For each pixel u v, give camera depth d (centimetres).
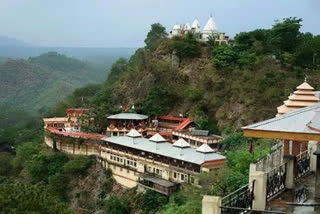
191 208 4903
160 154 7925
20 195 3175
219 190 3681
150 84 11831
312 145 2372
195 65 11881
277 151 2402
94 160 9788
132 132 8988
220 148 8881
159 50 12788
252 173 1820
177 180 7644
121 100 12294
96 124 10981
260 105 9738
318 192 1870
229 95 10556
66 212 3338
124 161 8819
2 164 11869
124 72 14088
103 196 8944
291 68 10325
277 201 1894
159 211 6875
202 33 13000
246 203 1750
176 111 11175
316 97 3725
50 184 9425
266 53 11025
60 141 10388
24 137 14050
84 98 14750
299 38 11244
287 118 1752
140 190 8150
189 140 9375
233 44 11956
